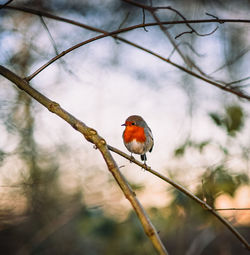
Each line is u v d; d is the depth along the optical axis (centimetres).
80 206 643
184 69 350
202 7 647
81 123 214
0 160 552
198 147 427
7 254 653
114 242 495
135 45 346
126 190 172
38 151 670
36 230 688
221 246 539
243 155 414
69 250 660
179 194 457
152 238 152
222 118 421
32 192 626
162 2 711
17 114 649
